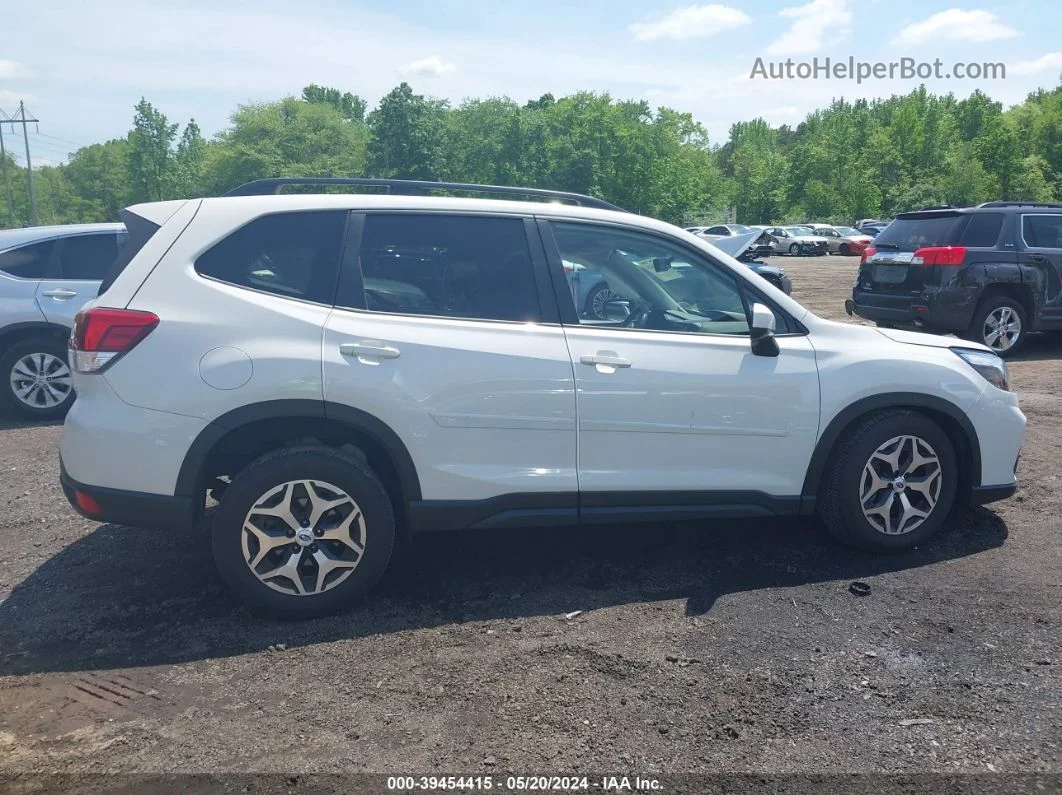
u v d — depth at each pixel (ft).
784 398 13.20
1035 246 33.17
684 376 12.78
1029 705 9.70
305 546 11.83
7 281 24.97
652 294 13.46
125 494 11.52
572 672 10.50
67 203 306.55
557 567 13.75
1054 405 24.95
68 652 11.13
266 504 11.66
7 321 24.84
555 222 13.15
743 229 127.03
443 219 12.69
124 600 12.64
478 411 12.13
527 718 9.53
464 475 12.23
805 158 247.70
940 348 14.51
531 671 10.53
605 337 12.72
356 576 12.00
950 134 246.88
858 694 9.95
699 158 251.60
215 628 11.75
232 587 11.75
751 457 13.28
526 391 12.24
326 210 12.38
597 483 12.69
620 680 10.31
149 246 11.89
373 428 11.80
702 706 9.74
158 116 278.87
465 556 14.23
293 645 11.25
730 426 13.05
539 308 12.67
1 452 21.44
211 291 11.69
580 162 232.12
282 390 11.48
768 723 9.41
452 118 254.47
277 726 9.43
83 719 9.61
